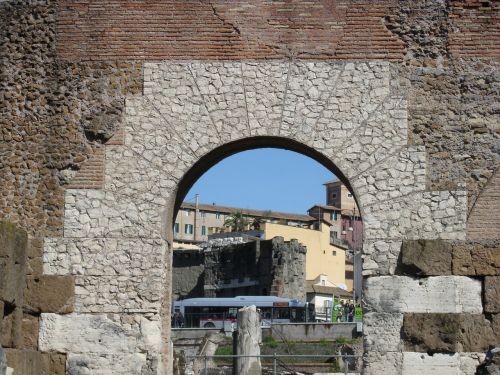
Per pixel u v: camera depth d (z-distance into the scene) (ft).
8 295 73.72
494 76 79.66
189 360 153.38
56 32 81.71
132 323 78.02
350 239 445.37
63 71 81.25
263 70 80.28
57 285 78.48
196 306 257.14
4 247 72.59
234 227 404.57
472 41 80.18
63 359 77.56
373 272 77.61
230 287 297.12
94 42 81.35
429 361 76.07
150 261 78.69
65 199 79.66
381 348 76.64
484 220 77.61
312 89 79.87
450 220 77.77
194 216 447.42
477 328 76.18
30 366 74.33
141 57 80.89
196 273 305.12
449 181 78.38
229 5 81.10
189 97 80.23
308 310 260.62
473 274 76.79
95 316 78.13
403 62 80.07
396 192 78.38
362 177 78.74
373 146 79.05
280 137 79.56
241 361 148.15
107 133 80.12
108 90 80.74
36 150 80.64
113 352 77.66
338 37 80.53
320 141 79.30
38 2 82.33
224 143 79.56
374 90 79.77
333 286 332.80
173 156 79.77
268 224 354.13
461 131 79.10
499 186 78.02
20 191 80.12
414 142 79.00
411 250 77.25
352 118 79.46
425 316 76.54
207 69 80.48
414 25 80.53
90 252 78.95
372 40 80.38
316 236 353.51
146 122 80.18
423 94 79.61
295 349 187.32
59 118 80.74
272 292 282.77
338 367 168.04
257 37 80.69
